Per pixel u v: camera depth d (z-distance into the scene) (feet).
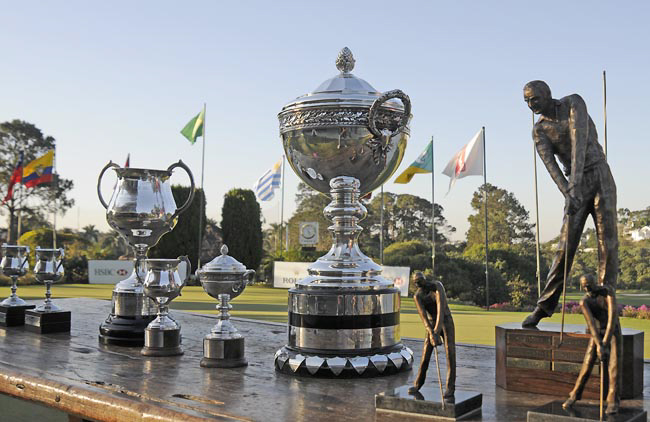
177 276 9.26
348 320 7.64
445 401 5.45
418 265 81.92
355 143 8.15
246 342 10.49
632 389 6.29
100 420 6.52
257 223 98.37
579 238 6.59
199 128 79.20
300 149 8.45
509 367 6.61
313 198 149.79
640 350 6.50
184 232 88.94
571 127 6.44
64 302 16.74
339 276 7.85
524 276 78.13
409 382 7.22
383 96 7.98
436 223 142.51
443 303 5.66
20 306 12.34
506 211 133.18
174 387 6.86
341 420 5.44
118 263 79.92
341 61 8.68
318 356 7.59
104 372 7.75
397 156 8.59
